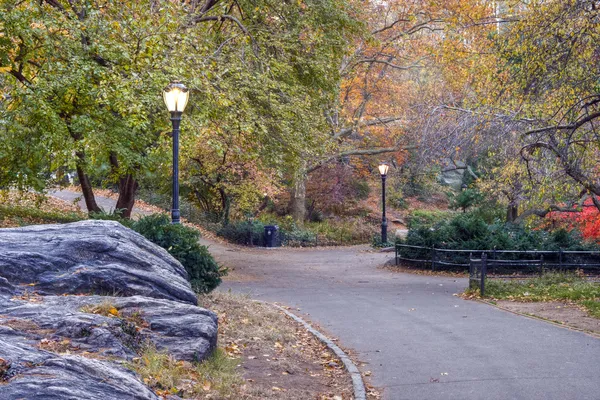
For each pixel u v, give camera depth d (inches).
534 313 547.2
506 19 749.9
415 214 1969.7
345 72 1531.7
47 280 357.1
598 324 490.0
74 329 273.4
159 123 733.3
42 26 673.6
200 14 824.9
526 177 669.3
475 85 727.1
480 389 324.8
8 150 698.8
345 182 1812.3
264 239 1430.9
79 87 656.4
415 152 1680.6
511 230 1067.9
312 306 618.5
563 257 874.1
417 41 1626.5
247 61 869.2
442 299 657.0
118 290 368.2
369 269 1016.9
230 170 1357.0
